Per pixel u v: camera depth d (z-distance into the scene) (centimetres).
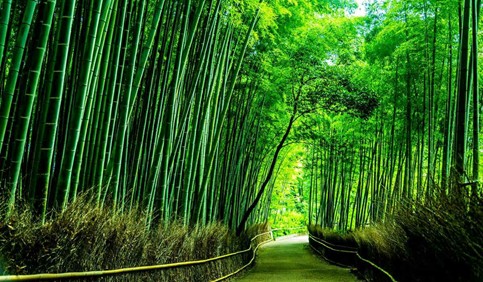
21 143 327
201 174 789
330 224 1474
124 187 512
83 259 313
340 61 1166
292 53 1096
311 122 1343
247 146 1182
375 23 1092
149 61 588
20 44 324
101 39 426
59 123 420
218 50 782
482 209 286
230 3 754
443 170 609
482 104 823
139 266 406
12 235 262
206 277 628
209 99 720
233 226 1114
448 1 730
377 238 653
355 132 1251
